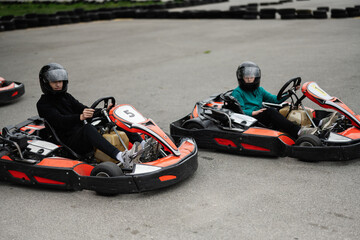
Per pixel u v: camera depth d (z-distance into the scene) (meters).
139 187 3.10
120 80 7.57
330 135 3.79
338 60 8.26
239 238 2.57
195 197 3.16
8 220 2.89
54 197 3.25
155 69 8.42
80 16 18.41
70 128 3.56
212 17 17.47
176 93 6.57
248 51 9.84
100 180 3.13
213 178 3.51
